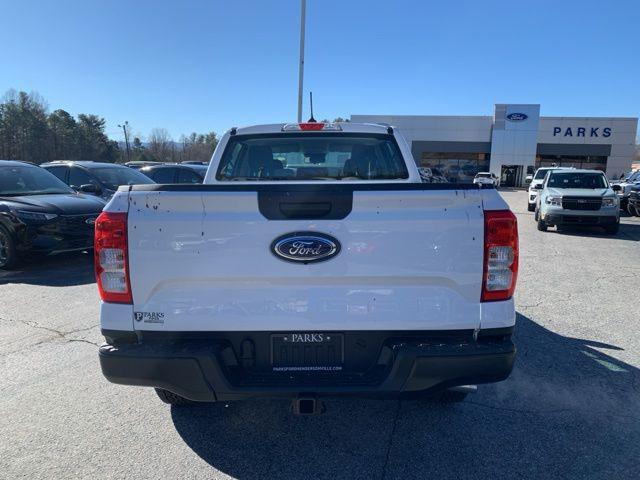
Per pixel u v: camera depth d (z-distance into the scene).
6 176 8.72
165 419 3.43
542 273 8.20
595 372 4.23
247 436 3.22
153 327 2.61
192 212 2.54
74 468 2.86
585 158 48.91
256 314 2.59
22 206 7.88
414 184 2.54
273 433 3.26
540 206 13.82
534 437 3.21
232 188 2.52
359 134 4.30
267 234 2.53
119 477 2.78
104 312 2.63
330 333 2.62
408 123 50.00
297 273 2.55
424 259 2.53
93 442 3.13
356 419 3.44
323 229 2.52
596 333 5.24
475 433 3.26
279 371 2.65
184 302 2.59
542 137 48.88
